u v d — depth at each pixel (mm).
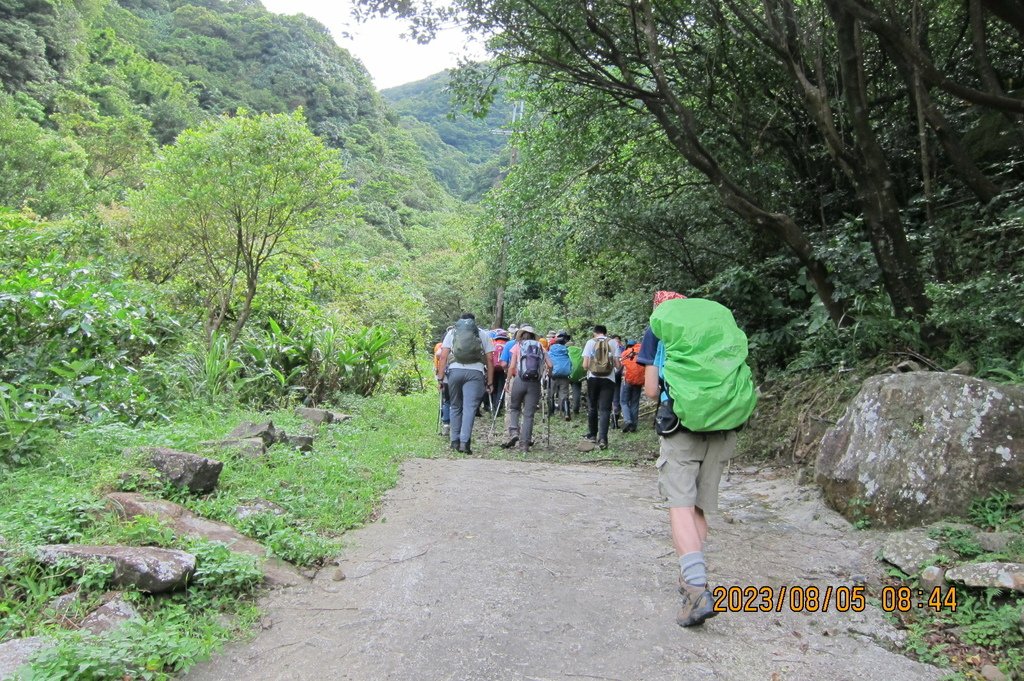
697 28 8461
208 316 9984
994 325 5559
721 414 3186
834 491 4828
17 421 4699
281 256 11133
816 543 4324
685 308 3418
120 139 34688
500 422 11289
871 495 4457
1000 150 7801
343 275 14250
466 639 3025
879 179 6289
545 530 4668
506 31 7871
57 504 3707
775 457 6828
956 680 2707
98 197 24141
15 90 43969
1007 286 5578
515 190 10492
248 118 8883
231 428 6473
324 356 10266
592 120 9711
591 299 15750
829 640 3090
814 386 7176
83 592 2975
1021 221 5734
